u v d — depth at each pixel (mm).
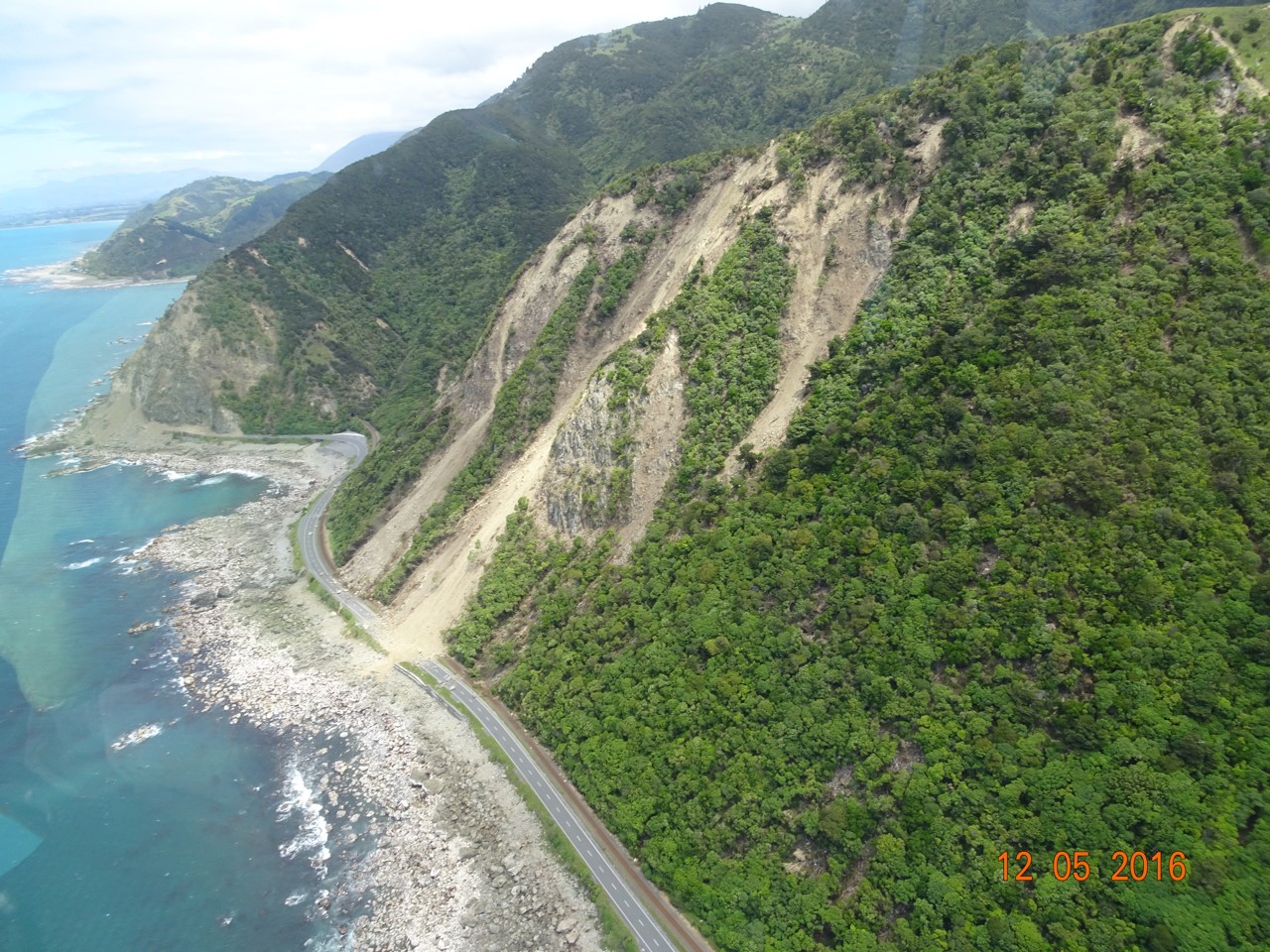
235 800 84688
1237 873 49406
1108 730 56719
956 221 85750
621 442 98938
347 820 81812
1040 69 90000
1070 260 75750
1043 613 62688
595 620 89688
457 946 68250
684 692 76375
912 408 77625
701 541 84812
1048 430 69188
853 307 92375
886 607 69562
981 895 55844
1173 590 58969
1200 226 71688
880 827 62094
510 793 82125
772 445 87750
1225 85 77812
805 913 61281
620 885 70938
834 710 68312
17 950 69375
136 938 70062
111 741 93312
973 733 61375
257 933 70250
